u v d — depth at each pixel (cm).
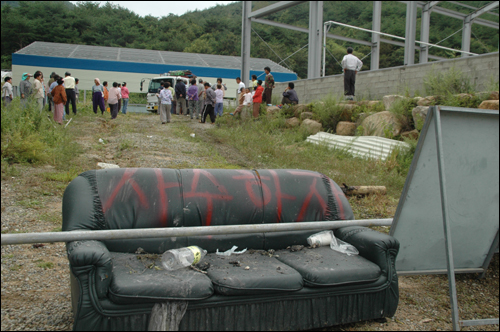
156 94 2006
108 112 1950
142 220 329
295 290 294
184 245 337
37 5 7481
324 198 402
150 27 8025
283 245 371
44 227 466
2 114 854
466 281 425
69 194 330
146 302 259
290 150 980
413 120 1028
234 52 7012
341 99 1334
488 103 871
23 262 390
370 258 338
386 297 329
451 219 381
